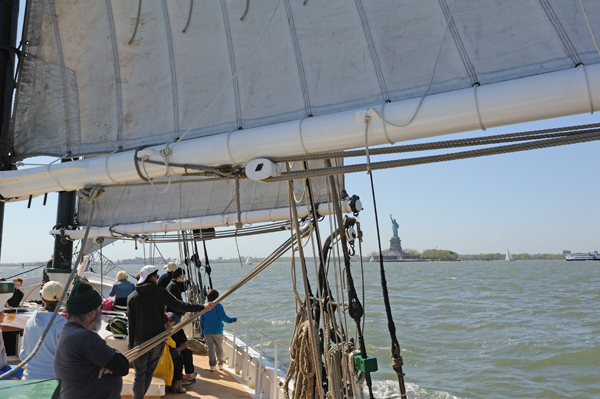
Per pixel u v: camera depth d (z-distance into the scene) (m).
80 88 3.09
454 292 34.81
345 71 2.46
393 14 2.37
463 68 2.16
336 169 2.30
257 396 5.24
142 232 8.53
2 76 3.10
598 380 11.40
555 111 1.85
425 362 13.11
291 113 2.54
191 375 5.48
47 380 1.82
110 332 5.60
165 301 4.20
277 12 2.66
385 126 2.11
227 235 7.77
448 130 2.04
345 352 3.51
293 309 22.16
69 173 2.67
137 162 2.59
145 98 2.96
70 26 3.12
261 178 2.33
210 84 2.80
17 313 5.58
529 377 11.80
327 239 4.14
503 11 2.10
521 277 58.28
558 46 1.97
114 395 2.55
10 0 3.21
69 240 9.07
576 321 20.00
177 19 2.94
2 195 2.80
